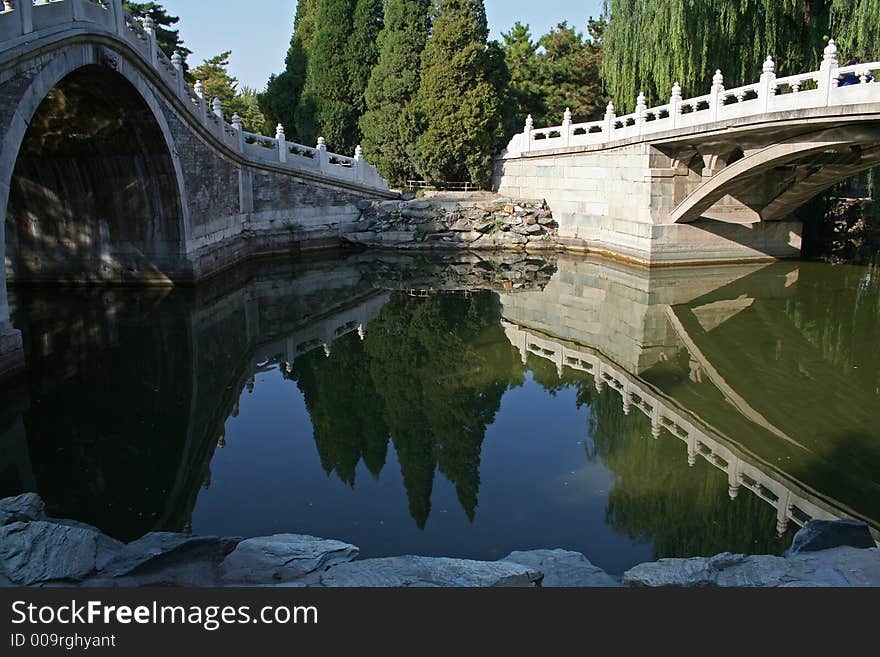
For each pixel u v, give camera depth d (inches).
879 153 636.7
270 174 850.8
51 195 613.0
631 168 777.6
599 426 352.5
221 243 733.9
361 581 181.0
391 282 741.9
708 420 359.6
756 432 343.0
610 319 575.2
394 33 1039.6
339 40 1100.5
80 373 416.8
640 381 423.5
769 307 591.5
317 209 919.7
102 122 550.9
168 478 290.8
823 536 198.7
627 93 868.6
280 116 1214.3
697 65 768.9
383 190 994.7
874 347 482.3
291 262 837.2
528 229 920.9
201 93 675.4
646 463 306.2
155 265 634.8
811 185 709.3
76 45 432.1
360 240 929.5
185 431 339.9
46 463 301.6
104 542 199.9
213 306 591.5
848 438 334.3
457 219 943.0
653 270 745.0
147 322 528.4
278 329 549.0
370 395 402.3
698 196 707.4
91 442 324.2
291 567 192.1
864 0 624.4
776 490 279.9
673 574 184.9
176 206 620.4
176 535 207.8
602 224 854.5
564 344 508.4
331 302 644.7
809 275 711.7
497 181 1056.2
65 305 569.0
